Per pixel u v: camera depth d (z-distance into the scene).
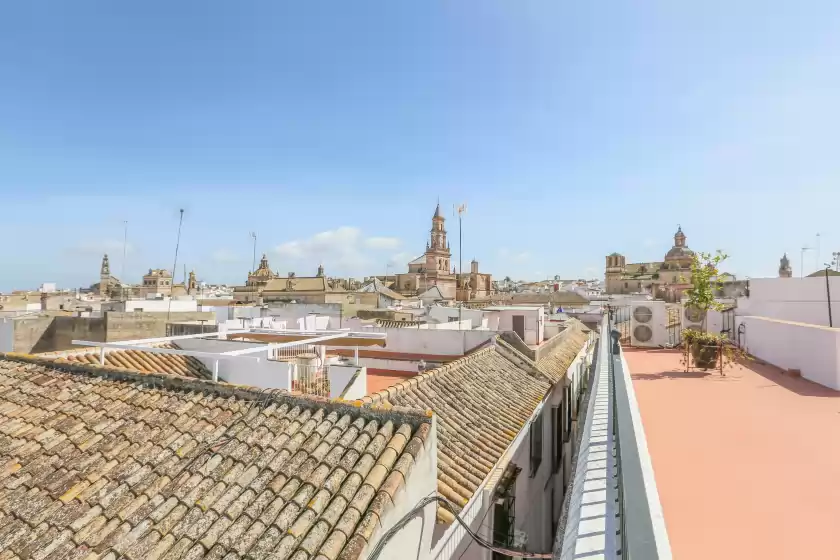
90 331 18.34
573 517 2.81
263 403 6.57
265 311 30.36
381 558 4.26
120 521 4.89
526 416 9.74
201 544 4.40
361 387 9.83
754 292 15.70
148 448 6.04
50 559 4.50
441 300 75.19
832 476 4.01
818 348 7.87
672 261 87.06
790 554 2.90
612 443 3.79
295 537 4.28
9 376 8.84
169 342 14.00
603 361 7.11
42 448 6.39
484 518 6.97
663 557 1.66
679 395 7.05
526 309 20.42
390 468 4.98
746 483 3.92
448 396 9.28
